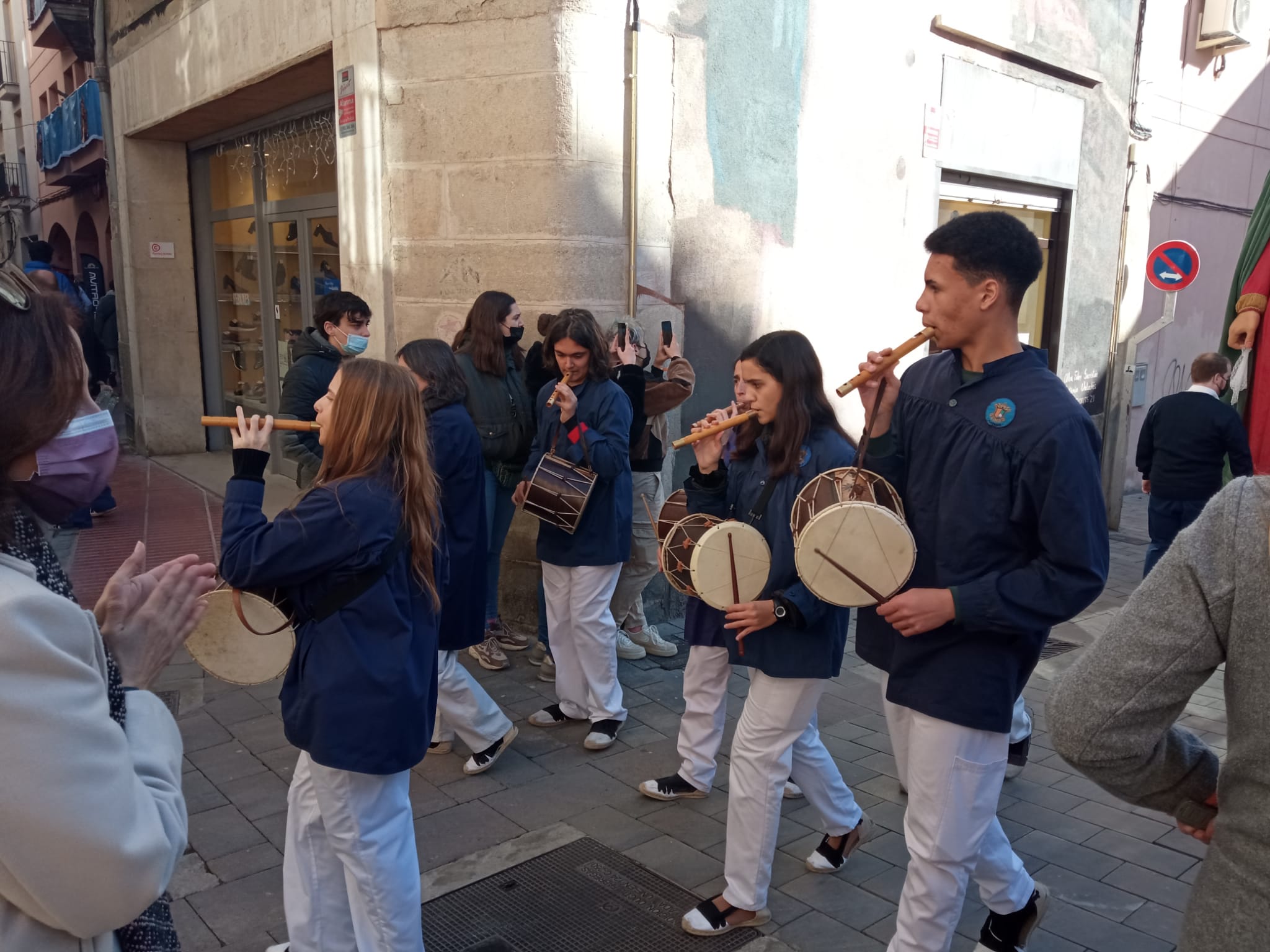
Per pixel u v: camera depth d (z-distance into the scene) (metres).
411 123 5.27
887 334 7.00
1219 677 5.01
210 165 9.88
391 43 5.25
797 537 2.36
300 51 6.12
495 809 3.52
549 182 5.00
